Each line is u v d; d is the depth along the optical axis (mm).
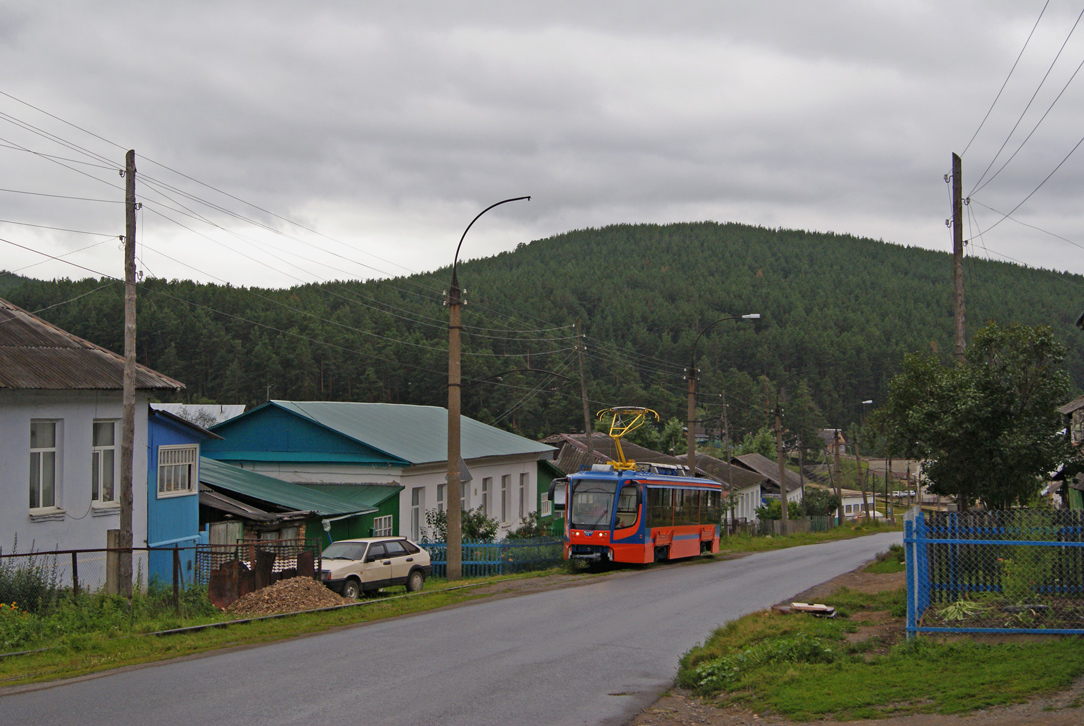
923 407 16578
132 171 18688
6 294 92250
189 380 78938
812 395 125500
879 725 7867
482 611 17125
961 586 12156
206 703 9219
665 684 10195
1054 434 15797
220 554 20438
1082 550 11484
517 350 94812
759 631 12336
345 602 18766
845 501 104062
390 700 9328
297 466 34000
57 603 15930
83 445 21438
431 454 35438
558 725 8398
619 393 91875
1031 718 7570
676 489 31453
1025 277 165000
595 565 29062
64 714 8852
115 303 76438
